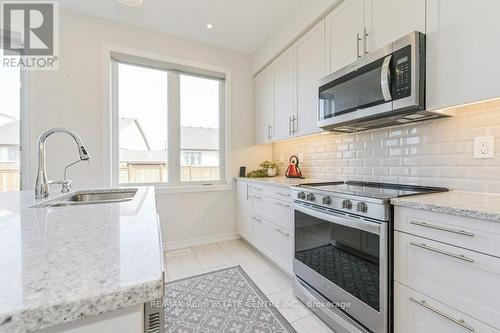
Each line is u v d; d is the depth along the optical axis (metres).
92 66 2.38
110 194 1.76
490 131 1.26
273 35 2.69
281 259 2.12
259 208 2.53
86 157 1.46
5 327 0.30
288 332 1.42
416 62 1.24
